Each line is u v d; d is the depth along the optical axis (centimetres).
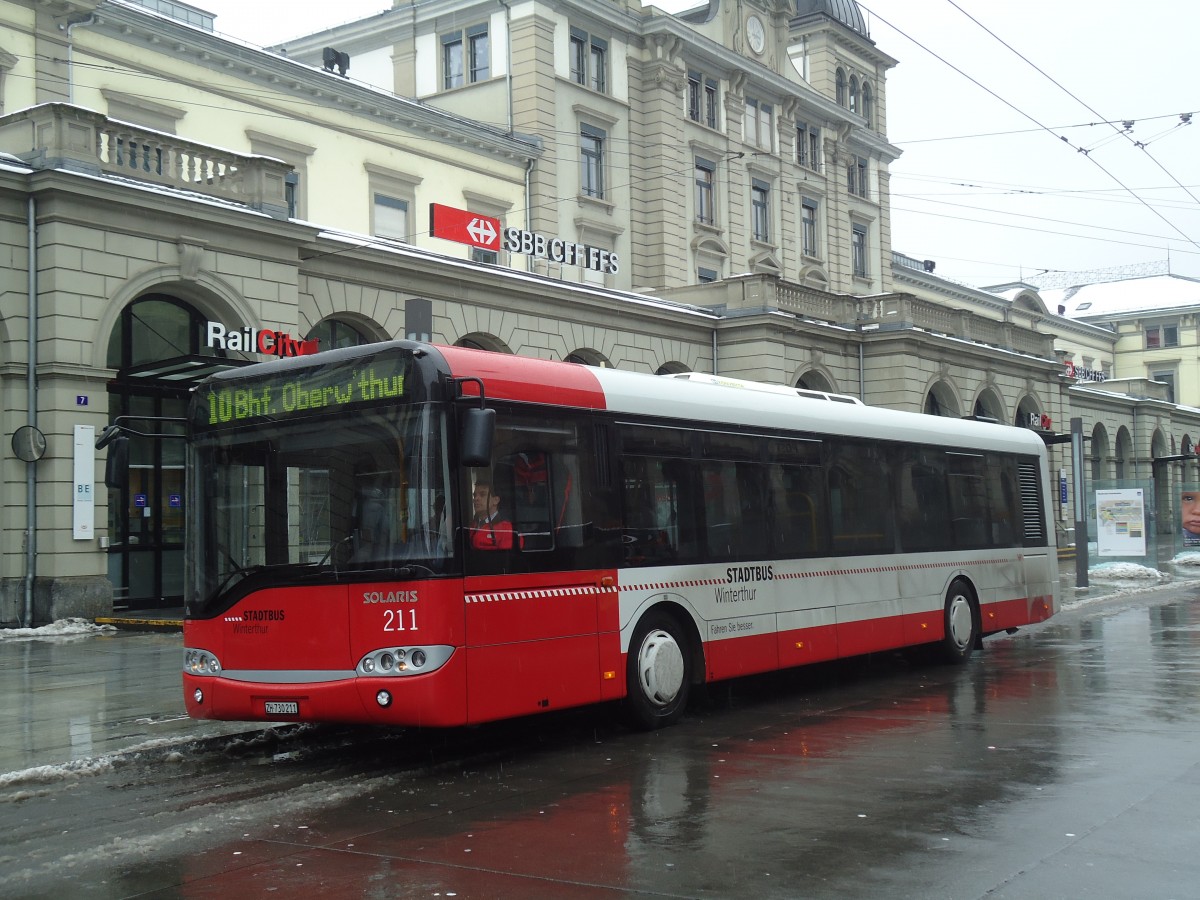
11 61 2181
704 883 567
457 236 2583
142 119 2438
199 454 926
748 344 3278
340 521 858
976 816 685
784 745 939
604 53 3734
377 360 859
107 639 1694
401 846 651
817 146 4600
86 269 1839
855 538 1306
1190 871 574
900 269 5419
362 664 830
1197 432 6981
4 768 855
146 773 875
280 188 2125
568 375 970
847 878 569
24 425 1816
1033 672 1384
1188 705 1097
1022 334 4366
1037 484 1717
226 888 580
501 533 874
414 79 3734
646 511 1027
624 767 864
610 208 3697
